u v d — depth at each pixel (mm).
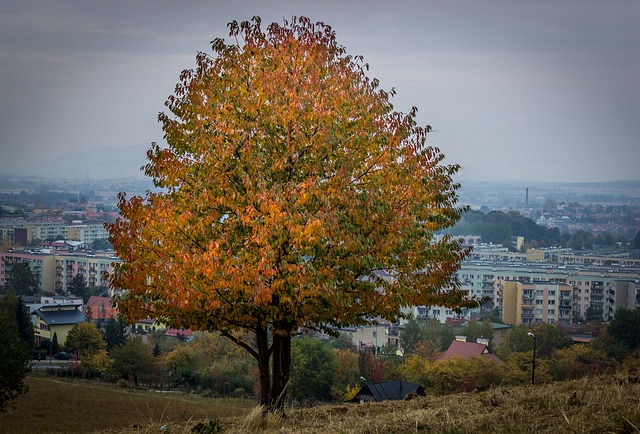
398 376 113062
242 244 21594
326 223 20250
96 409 73438
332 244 21719
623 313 131375
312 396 104250
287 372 23875
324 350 104312
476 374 106062
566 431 11078
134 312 22141
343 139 23109
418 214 23828
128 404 78812
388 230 22688
